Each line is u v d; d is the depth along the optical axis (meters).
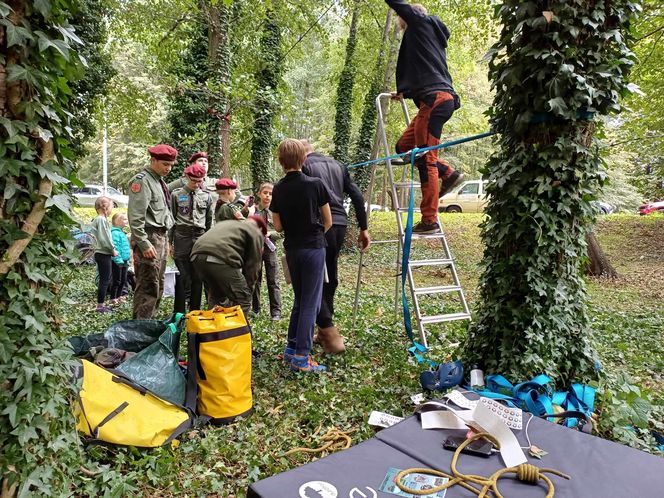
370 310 6.70
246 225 4.26
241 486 2.46
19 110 1.67
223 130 10.00
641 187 22.80
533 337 3.02
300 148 3.91
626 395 2.99
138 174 4.69
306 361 3.97
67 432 2.07
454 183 4.89
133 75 23.27
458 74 16.89
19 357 1.73
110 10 12.00
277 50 12.42
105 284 6.54
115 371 2.87
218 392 3.12
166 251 5.00
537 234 2.98
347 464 1.64
